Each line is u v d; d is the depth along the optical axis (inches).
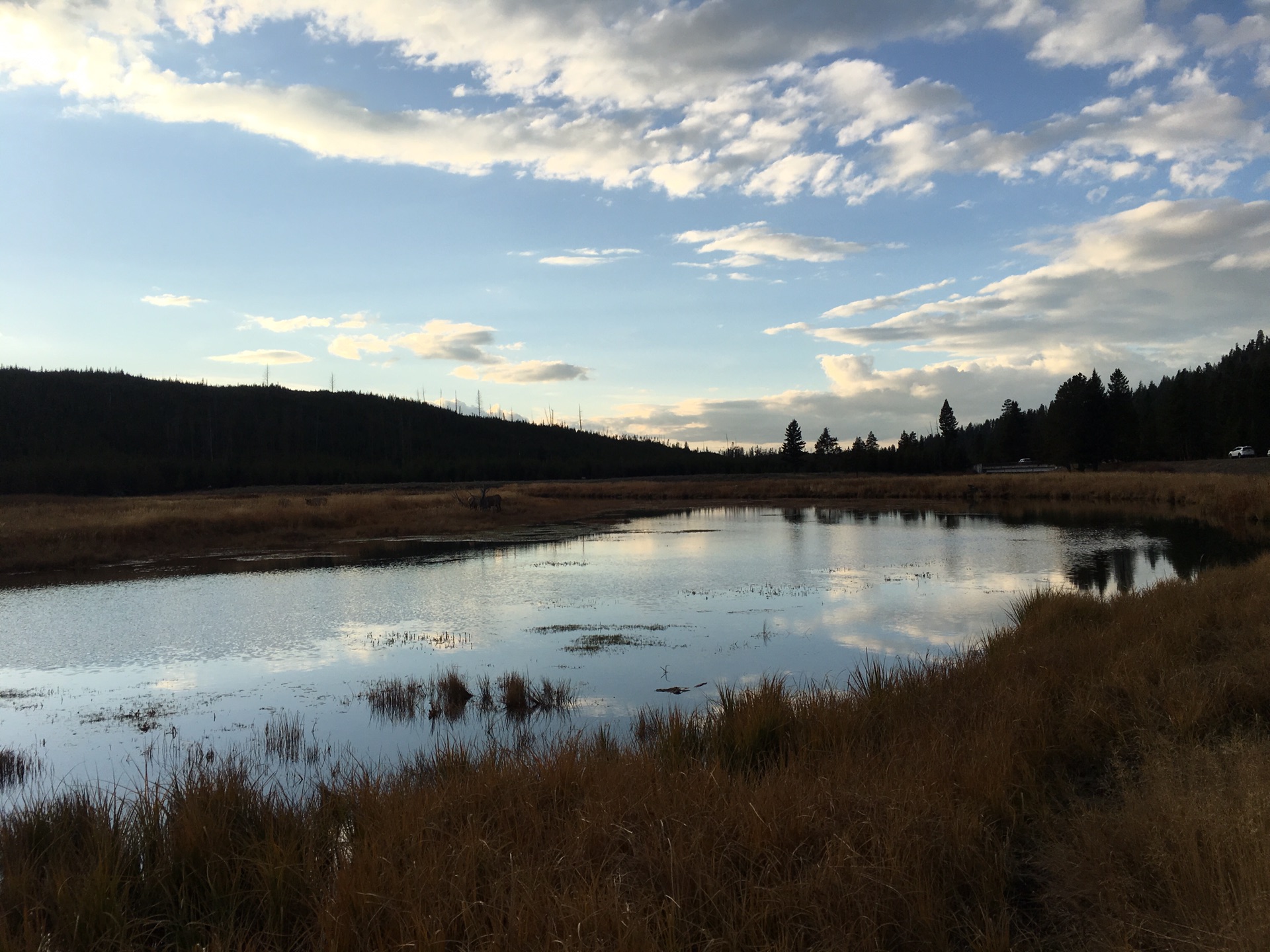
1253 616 378.0
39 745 332.5
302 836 190.1
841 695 331.9
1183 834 146.8
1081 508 1723.7
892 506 1996.8
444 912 141.7
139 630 570.3
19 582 797.9
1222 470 2477.9
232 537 1179.9
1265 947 110.9
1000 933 129.9
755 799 181.5
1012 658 352.2
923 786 184.9
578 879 150.3
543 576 824.9
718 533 1330.0
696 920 140.4
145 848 185.6
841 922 135.1
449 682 398.0
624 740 313.6
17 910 161.5
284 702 394.0
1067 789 197.6
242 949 141.2
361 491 2829.7
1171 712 239.3
